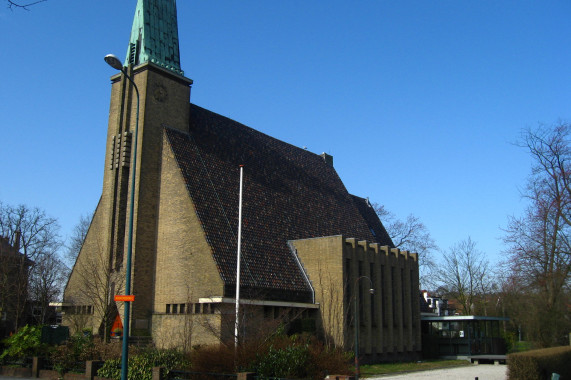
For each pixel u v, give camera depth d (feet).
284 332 100.27
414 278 151.12
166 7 135.13
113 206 119.44
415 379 95.91
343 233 155.12
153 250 117.19
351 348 119.24
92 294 115.34
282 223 135.03
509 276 129.18
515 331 238.07
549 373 75.10
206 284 105.19
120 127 124.36
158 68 124.57
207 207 115.75
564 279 122.93
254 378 60.95
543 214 121.29
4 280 162.61
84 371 84.53
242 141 147.64
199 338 101.40
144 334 110.63
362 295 129.18
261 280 112.47
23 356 96.73
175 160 119.03
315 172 170.19
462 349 155.43
